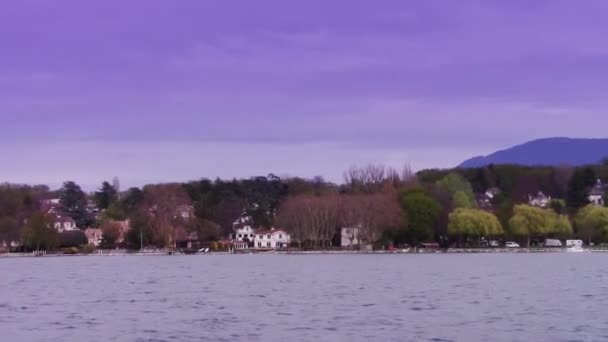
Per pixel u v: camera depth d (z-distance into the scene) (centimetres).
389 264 16100
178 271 14238
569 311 6806
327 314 6744
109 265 17488
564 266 14950
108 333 5769
